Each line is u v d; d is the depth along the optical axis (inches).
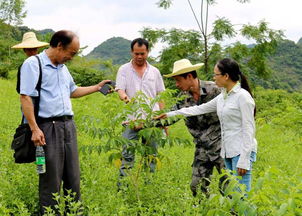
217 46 835.4
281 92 778.8
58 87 183.8
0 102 506.0
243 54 843.4
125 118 196.4
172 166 275.7
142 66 245.0
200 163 215.9
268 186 127.3
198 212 169.2
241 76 183.3
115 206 179.8
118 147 203.0
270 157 327.9
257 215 131.1
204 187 216.2
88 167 243.0
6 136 327.6
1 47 1445.6
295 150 367.9
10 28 1854.1
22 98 175.8
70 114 188.4
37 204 197.3
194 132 217.2
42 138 176.6
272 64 2107.5
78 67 1055.0
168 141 198.2
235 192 126.8
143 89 243.6
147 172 209.8
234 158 185.0
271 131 421.4
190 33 842.2
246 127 178.2
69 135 186.4
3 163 237.6
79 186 192.2
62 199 174.7
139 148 198.5
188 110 202.5
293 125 289.3
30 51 244.5
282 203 123.0
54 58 181.9
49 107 180.5
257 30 830.5
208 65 842.8
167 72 852.6
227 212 128.7
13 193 195.9
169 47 846.5
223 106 185.8
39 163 176.6
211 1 813.2
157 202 197.5
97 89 210.7
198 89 210.1
